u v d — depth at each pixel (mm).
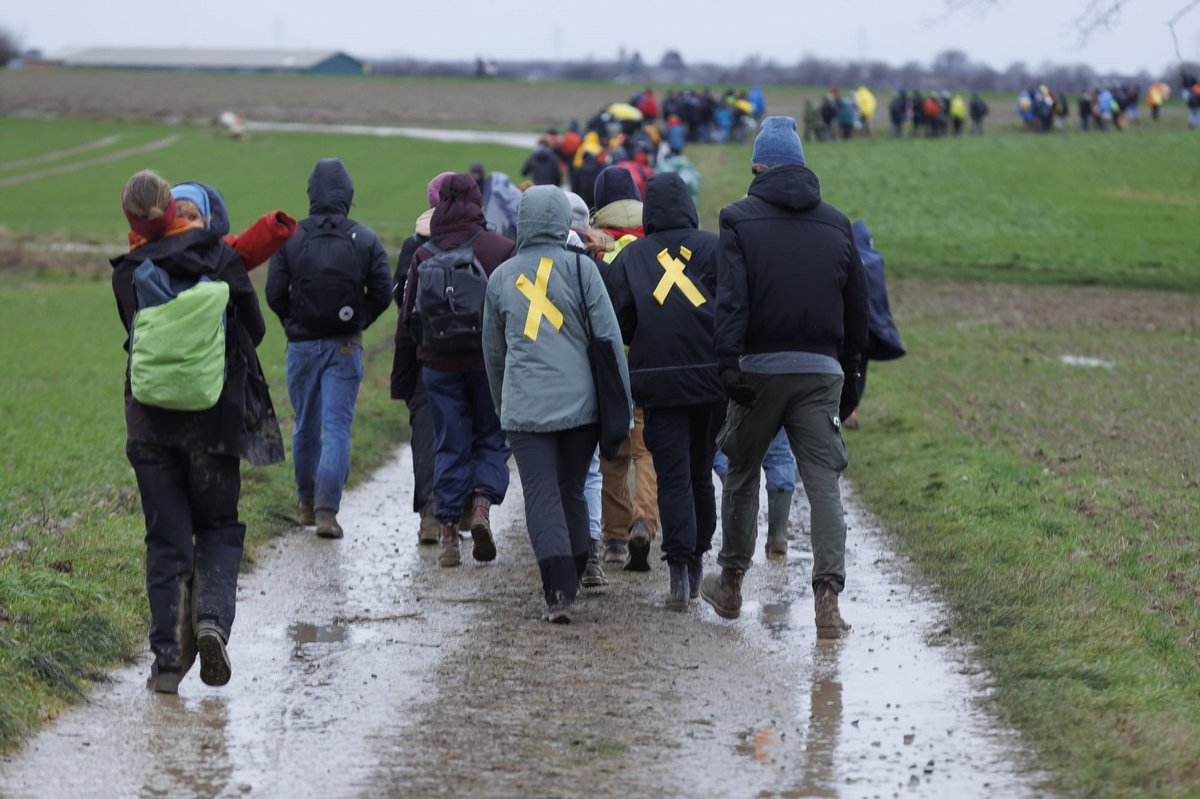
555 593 13086
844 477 21016
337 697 10906
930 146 106500
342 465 16891
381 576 15031
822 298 12391
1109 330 41094
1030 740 9805
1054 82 178250
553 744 9875
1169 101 155375
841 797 8891
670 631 12961
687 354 13398
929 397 28156
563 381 13023
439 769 9367
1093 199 82625
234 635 12625
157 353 10297
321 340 16859
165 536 10805
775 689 11156
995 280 56000
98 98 171250
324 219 16781
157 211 10562
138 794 8828
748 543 13227
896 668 11688
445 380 15305
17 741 9562
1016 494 18406
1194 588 13828
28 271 58750
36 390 28625
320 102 168250
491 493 15328
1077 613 12602
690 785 9109
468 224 15422
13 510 16453
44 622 11625
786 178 12508
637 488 15703
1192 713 9969
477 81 196750
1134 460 21203
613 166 16312
